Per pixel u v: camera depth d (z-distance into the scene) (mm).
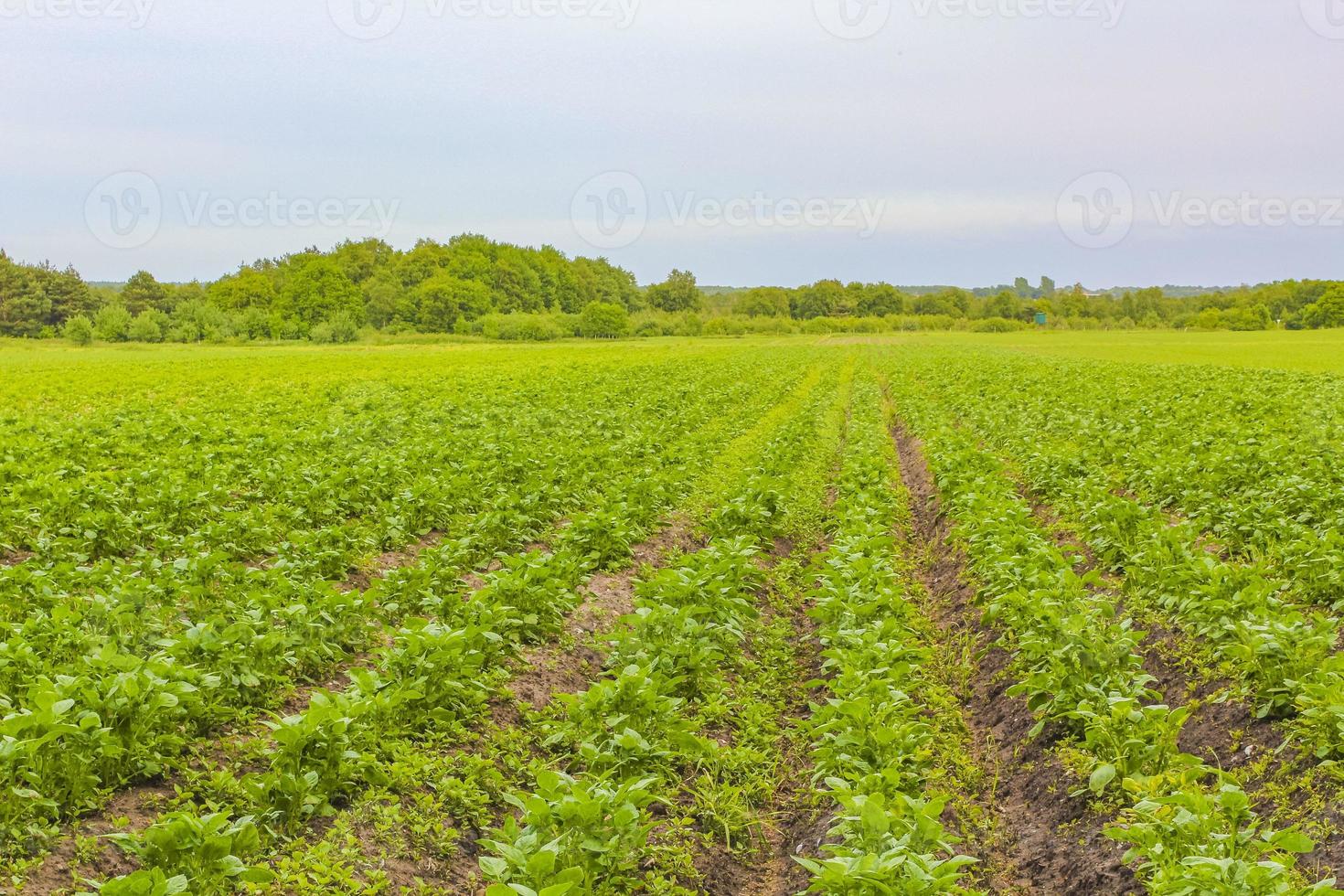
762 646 11078
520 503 14789
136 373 49969
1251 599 8781
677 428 25922
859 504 16047
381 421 23891
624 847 5992
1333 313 164875
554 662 10000
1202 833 5500
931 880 5117
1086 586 11977
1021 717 8891
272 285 141500
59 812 6273
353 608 9492
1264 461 15930
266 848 6164
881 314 199875
